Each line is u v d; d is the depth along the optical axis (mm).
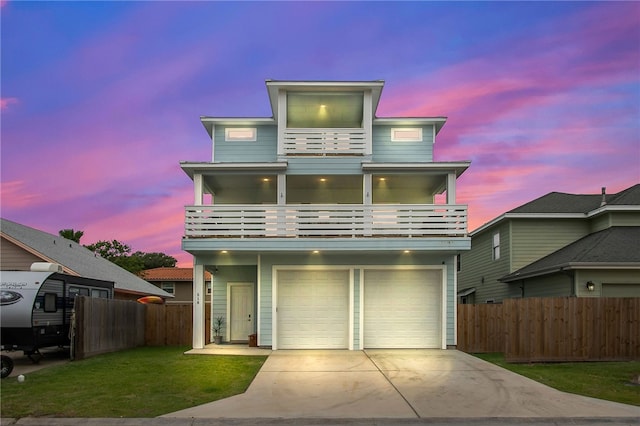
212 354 14750
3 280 13227
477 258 26250
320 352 15320
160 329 18797
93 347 14750
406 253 16250
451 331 16125
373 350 15820
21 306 12930
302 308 16203
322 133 17109
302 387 10148
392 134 18359
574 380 10898
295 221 15812
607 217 19406
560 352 13570
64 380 10594
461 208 15953
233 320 18656
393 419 7812
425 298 16359
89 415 7777
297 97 17656
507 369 12336
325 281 16328
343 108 18516
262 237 15766
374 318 16234
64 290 14680
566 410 8367
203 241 15570
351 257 16328
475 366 12688
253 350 15641
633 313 13828
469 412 8250
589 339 13680
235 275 18797
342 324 16172
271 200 19359
